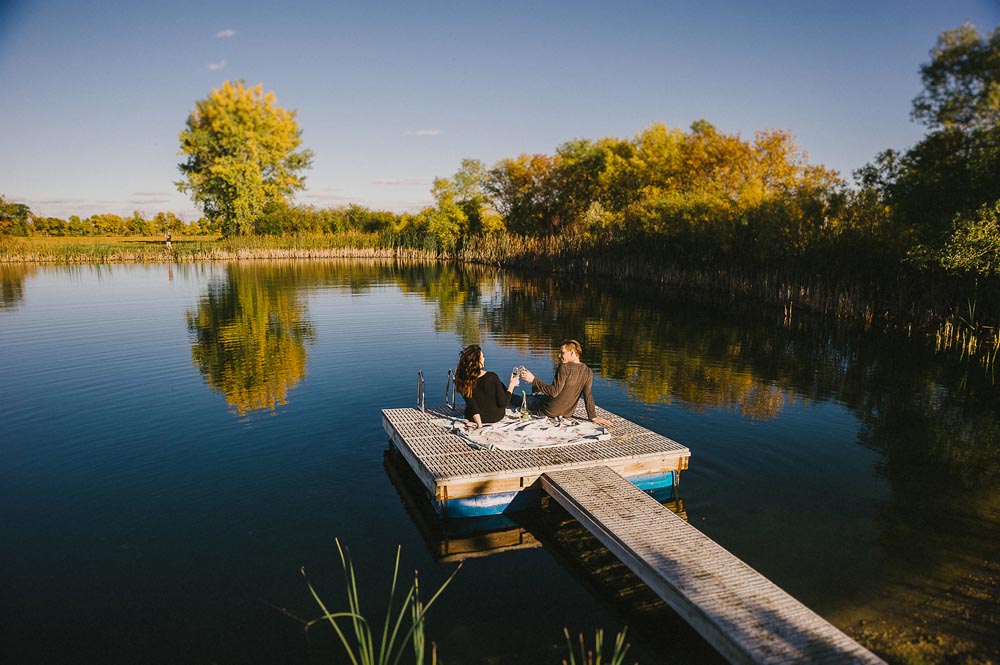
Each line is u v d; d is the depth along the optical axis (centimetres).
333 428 841
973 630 418
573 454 650
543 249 4141
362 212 6812
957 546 538
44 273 3562
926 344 1535
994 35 1363
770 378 1151
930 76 1471
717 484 666
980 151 1446
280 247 5447
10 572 488
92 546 529
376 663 384
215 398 984
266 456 741
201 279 3212
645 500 556
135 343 1456
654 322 1828
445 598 464
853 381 1140
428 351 1373
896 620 429
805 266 2308
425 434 716
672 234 3106
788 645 361
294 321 1803
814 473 699
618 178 4778
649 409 933
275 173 6122
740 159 3922
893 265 1961
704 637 391
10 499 620
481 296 2491
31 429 832
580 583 491
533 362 1280
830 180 2334
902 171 1655
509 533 578
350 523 581
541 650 403
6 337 1531
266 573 490
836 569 496
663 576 432
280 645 403
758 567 498
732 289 2527
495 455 645
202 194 5941
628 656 400
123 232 9956
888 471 706
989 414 938
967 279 1678
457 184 5981
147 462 719
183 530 559
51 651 395
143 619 429
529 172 6075
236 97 5731
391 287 2836
